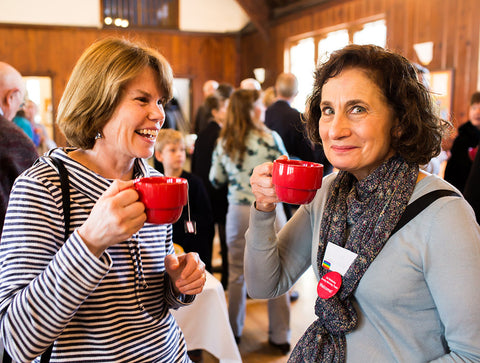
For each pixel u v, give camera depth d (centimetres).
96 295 96
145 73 100
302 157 321
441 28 534
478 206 230
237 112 272
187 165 863
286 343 276
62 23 938
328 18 745
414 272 89
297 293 355
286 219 301
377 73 91
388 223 91
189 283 107
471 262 82
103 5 956
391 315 91
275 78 920
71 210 96
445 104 532
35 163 100
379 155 93
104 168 107
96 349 96
